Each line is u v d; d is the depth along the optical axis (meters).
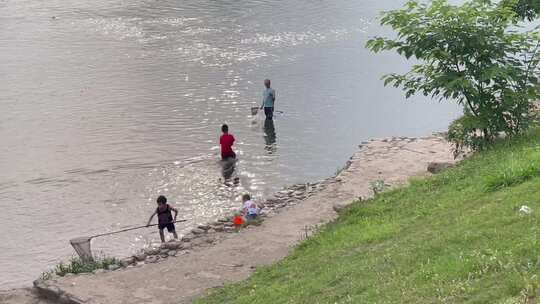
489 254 10.77
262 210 24.73
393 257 13.13
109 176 29.86
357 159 28.00
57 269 20.50
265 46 55.78
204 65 49.97
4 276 21.25
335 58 52.12
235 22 64.50
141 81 46.00
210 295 16.50
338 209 21.34
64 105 41.09
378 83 45.72
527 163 16.02
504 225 12.15
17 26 63.59
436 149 28.27
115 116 38.84
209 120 38.03
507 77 18.38
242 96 42.62
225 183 28.94
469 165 19.69
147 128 36.62
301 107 40.72
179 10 70.00
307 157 32.25
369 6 71.94
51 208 26.62
